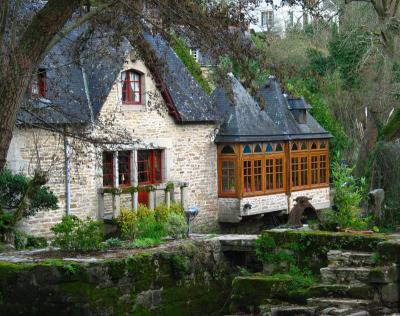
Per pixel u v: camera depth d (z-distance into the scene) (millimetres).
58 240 16344
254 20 15078
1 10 14164
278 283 14172
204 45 14461
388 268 12945
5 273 14539
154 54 16688
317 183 34125
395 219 17688
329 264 14219
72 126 19969
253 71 15391
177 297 15852
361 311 12516
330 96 40469
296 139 32594
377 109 35406
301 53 38125
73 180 23547
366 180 19312
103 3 15047
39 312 14406
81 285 14352
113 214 25703
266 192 31359
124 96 26766
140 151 27750
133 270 15031
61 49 21625
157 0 14359
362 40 31594
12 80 13461
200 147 29875
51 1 13602
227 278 16938
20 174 21922
